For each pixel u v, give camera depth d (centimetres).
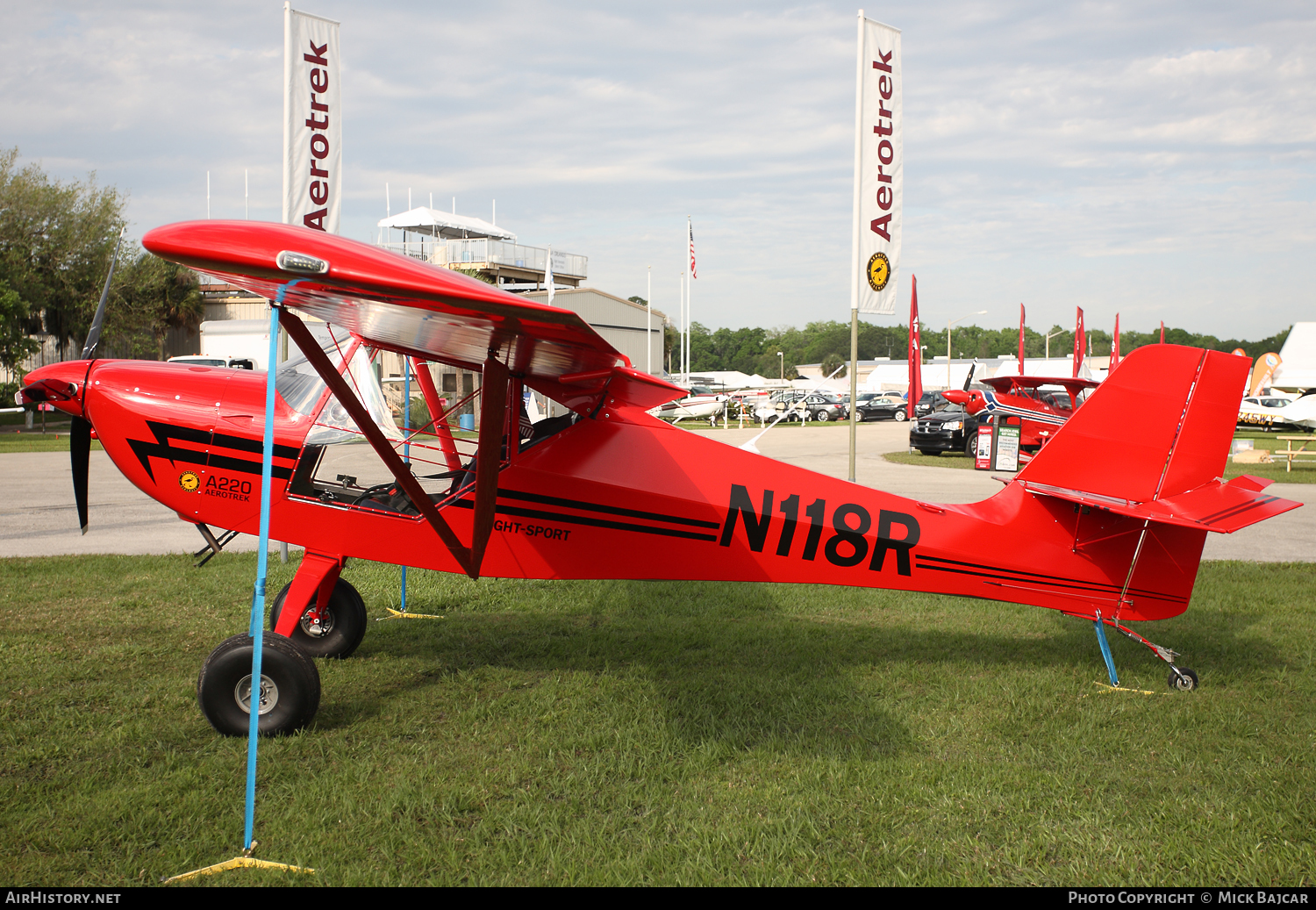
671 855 284
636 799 324
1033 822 311
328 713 406
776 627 576
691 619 598
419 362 446
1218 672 479
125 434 435
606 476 451
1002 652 525
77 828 293
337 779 333
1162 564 465
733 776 346
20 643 499
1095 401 457
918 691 450
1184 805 323
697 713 409
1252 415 3183
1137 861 285
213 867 272
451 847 286
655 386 394
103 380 439
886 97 806
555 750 369
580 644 529
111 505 1087
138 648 491
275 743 367
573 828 301
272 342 303
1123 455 456
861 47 788
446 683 453
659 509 455
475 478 445
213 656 371
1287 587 687
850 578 469
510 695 433
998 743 382
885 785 337
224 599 603
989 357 13338
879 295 818
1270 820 310
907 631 571
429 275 297
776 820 306
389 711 412
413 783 333
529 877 271
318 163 778
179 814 305
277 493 436
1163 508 440
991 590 471
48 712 395
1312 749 376
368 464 449
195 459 436
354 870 271
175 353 4044
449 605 628
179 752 359
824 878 273
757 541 462
